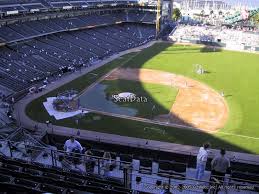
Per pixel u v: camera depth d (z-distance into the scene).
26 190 16.00
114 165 26.52
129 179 23.20
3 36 88.50
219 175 23.97
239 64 102.50
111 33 129.25
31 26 101.62
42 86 75.12
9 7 96.81
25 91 71.50
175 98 72.75
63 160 26.83
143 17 146.25
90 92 74.06
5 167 20.48
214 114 64.94
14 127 48.59
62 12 117.19
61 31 109.50
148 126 58.53
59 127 56.75
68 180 19.12
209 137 55.09
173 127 58.53
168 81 84.19
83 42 111.31
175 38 131.25
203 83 83.69
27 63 83.88
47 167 22.62
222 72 93.56
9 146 29.77
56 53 95.50
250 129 58.59
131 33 135.50
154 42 128.62
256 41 126.81
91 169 25.53
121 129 57.00
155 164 34.12
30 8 102.69
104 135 54.47
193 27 145.00
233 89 79.81
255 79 88.19
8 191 16.12
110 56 106.56
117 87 78.06
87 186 17.70
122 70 92.19
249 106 69.50
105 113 63.50
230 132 57.22
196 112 65.56
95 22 129.25
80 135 53.84
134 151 48.62
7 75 75.06
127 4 147.62
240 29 145.12
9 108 60.78
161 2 137.12
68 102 67.12
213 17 165.25
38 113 61.94
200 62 103.25
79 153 26.12
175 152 47.97
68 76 84.38
